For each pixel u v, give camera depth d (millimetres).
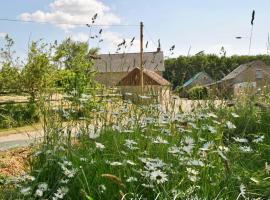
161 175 3410
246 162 4859
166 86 6711
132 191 3605
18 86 18156
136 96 6359
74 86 5738
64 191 3590
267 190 3885
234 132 6406
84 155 4238
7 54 18641
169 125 5410
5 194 3725
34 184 3680
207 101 6957
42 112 4711
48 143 4281
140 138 4820
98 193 3629
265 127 6582
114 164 3764
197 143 4605
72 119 4891
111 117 5582
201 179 3861
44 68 17281
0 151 7758
